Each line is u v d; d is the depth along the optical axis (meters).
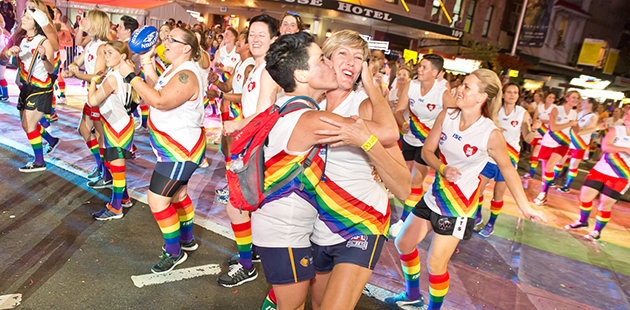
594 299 3.34
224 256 3.29
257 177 1.63
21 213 3.56
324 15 16.95
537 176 8.46
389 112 1.73
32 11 4.23
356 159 1.80
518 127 4.87
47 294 2.52
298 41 1.64
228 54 7.00
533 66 24.06
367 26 19.14
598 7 26.86
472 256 3.91
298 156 1.61
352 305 1.81
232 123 2.33
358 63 1.83
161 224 2.88
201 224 3.81
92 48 4.57
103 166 4.34
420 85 4.59
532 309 3.04
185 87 2.66
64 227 3.42
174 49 2.76
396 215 4.79
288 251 1.72
